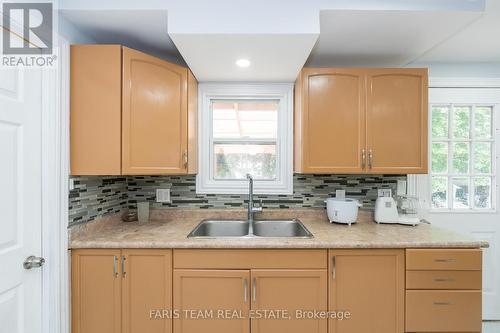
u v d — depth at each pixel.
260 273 1.43
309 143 1.78
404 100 1.77
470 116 2.15
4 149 1.10
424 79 1.77
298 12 1.31
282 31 1.31
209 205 2.09
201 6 1.31
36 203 1.26
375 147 1.77
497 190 2.13
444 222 2.14
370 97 1.76
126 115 1.47
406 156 1.77
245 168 2.17
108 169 1.44
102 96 1.44
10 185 1.13
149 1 1.32
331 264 1.44
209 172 2.12
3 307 1.11
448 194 2.14
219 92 2.05
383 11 1.31
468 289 1.43
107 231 1.65
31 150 1.23
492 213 2.13
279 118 2.10
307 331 1.45
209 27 1.31
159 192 2.07
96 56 1.44
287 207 2.09
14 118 1.15
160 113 1.62
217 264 1.44
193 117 1.90
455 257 1.43
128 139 1.48
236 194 2.09
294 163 2.03
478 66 2.13
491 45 1.84
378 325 1.45
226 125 2.17
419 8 1.30
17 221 1.17
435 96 2.12
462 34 1.69
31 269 1.25
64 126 1.37
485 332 1.98
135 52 1.51
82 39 1.54
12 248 1.15
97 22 1.44
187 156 1.77
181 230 1.69
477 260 1.43
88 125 1.44
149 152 1.57
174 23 1.31
